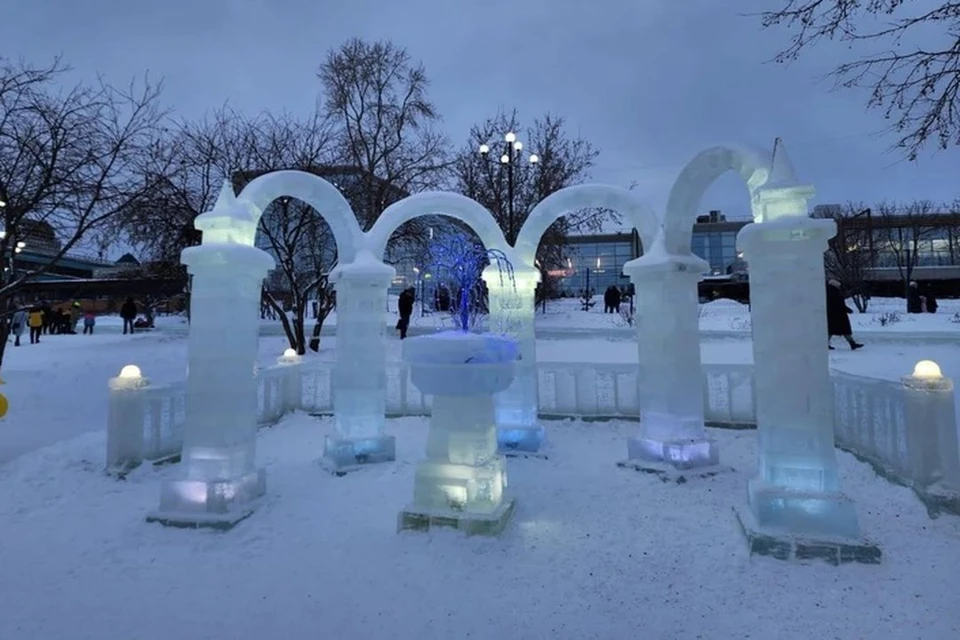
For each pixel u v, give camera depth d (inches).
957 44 250.2
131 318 916.6
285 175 213.0
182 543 157.2
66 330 983.6
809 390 153.7
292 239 578.9
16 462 225.3
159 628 116.2
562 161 864.9
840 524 145.3
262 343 659.4
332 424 310.2
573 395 311.3
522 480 212.1
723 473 215.8
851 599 123.9
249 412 188.1
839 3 250.5
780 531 147.6
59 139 364.5
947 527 155.9
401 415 323.0
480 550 150.4
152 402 226.5
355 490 201.2
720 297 1449.3
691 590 129.4
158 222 529.0
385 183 617.9
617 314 946.7
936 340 529.7
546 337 652.7
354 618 119.3
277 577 137.6
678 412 222.1
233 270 181.0
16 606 124.9
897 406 188.4
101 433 268.5
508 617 119.2
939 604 120.7
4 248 372.2
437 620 118.3
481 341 163.0
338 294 242.2
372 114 677.3
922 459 169.5
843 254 1067.3
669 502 186.4
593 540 156.8
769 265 160.1
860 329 663.8
